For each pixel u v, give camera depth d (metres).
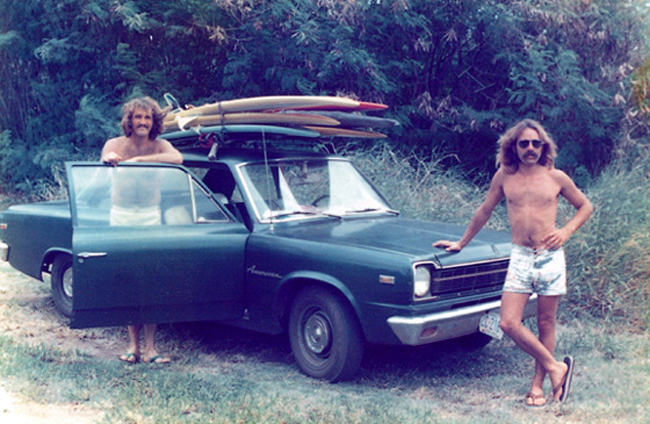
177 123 6.25
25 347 5.24
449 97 13.07
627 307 6.73
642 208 7.86
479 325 4.81
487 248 5.07
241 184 5.58
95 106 13.28
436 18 13.20
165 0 13.12
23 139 14.88
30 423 3.89
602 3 13.12
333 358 4.78
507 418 4.24
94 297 4.66
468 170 13.66
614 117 12.52
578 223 4.28
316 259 4.82
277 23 12.26
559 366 4.34
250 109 5.82
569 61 12.12
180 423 3.90
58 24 13.52
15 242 6.68
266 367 5.23
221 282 5.16
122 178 5.00
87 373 4.76
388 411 4.27
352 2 11.79
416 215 8.56
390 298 4.48
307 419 4.08
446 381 5.02
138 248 4.80
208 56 13.73
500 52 12.97
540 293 4.34
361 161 10.14
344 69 12.39
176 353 5.49
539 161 4.34
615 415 4.31
